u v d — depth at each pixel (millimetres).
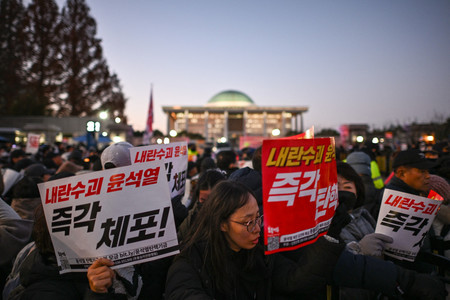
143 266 2029
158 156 2422
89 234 1572
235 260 1659
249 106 109375
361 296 2057
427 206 1950
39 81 45500
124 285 1708
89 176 1585
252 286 1685
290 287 1706
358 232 2469
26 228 2699
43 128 25266
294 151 1527
